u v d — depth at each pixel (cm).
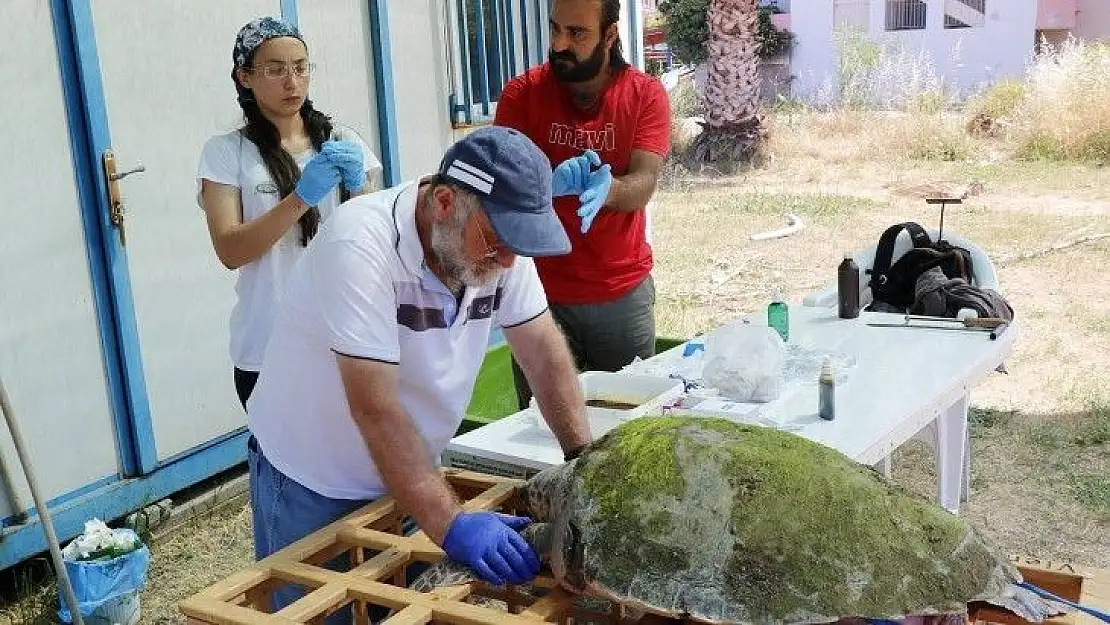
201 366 427
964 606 163
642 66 703
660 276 852
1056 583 202
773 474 176
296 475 216
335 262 183
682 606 163
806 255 893
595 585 171
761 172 1284
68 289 373
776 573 163
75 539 346
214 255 429
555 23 316
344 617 222
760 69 1819
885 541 167
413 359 197
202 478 429
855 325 385
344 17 479
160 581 378
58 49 362
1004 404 543
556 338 220
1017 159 1252
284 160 297
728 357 310
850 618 160
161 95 399
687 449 183
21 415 360
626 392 315
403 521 220
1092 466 461
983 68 1717
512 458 272
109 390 391
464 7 555
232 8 425
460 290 196
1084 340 641
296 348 204
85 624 335
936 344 355
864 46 1609
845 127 1425
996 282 423
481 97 581
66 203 370
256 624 162
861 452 263
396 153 515
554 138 338
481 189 174
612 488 181
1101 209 991
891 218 1007
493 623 160
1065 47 1485
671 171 1324
